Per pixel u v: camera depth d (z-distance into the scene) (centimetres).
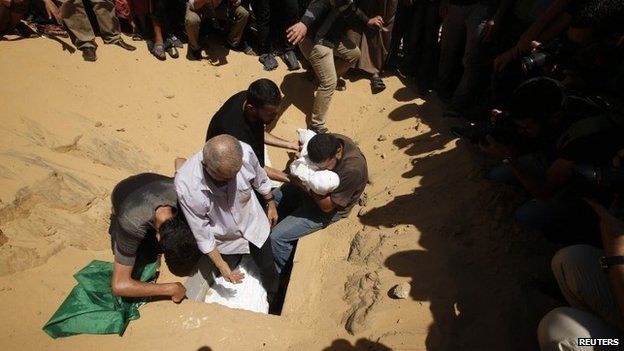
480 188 351
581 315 210
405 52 551
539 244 304
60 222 344
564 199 285
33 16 509
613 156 228
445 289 290
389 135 482
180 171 282
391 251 332
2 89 407
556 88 254
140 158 439
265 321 307
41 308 292
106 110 454
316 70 464
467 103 462
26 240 321
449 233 329
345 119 532
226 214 304
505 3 402
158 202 288
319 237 379
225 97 532
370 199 403
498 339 256
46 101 420
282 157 492
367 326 284
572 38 289
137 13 547
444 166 394
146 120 473
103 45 514
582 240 288
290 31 419
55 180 359
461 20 444
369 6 502
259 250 338
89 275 310
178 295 308
